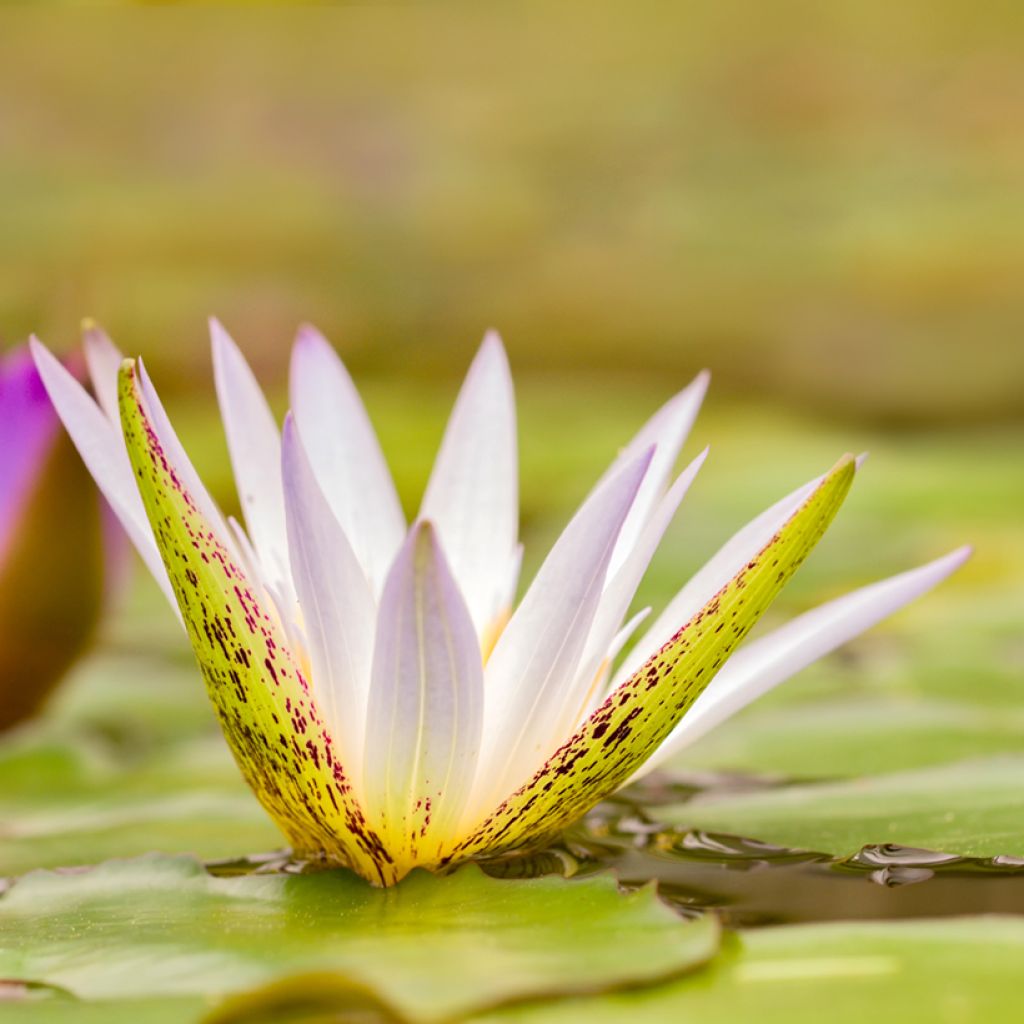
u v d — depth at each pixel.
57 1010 0.72
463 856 0.75
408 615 0.73
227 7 3.91
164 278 2.86
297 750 0.75
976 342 2.96
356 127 3.65
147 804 0.82
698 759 0.83
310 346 0.80
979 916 0.74
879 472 1.79
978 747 0.83
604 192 3.59
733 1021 0.71
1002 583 1.25
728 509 1.44
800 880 0.76
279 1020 0.72
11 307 2.16
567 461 2.02
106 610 0.83
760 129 3.68
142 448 0.74
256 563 0.76
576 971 0.72
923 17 3.83
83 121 3.56
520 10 4.24
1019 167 3.32
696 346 3.16
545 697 0.75
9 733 0.83
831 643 0.76
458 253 3.39
